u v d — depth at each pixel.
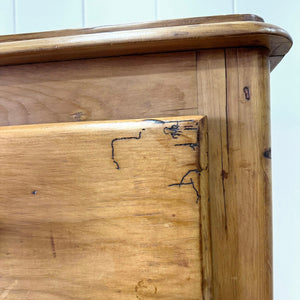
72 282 0.33
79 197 0.33
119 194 0.32
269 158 0.33
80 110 0.36
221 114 0.33
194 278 0.31
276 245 0.71
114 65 0.35
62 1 0.76
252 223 0.32
